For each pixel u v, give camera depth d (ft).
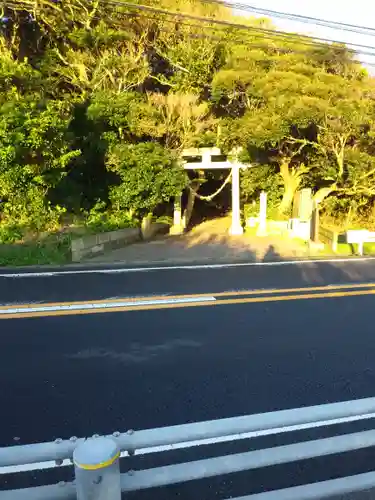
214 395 14.35
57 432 12.05
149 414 13.07
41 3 52.13
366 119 52.44
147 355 17.47
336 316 22.90
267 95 51.37
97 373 15.80
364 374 16.22
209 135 53.06
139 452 11.16
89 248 39.34
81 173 51.72
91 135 48.01
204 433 5.38
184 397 14.16
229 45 54.65
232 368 16.47
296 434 12.15
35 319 21.25
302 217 53.78
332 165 61.57
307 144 61.98
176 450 11.31
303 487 6.04
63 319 21.34
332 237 47.09
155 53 57.26
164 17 48.62
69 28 54.29
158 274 31.81
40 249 36.37
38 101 39.83
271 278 31.17
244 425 5.48
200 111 51.75
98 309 22.98
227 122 55.01
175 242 48.83
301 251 44.37
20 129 35.83
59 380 15.20
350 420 12.85
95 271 32.24
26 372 15.78
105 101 46.70
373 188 61.31
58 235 39.75
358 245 47.11
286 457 5.93
